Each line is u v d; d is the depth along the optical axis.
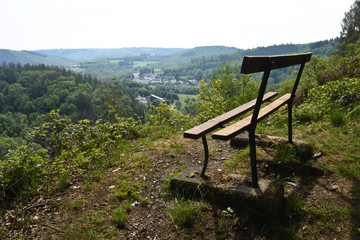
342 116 4.70
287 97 3.84
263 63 2.22
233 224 2.28
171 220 2.44
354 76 7.41
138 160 3.83
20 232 2.33
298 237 2.07
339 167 3.02
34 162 3.28
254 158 2.50
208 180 2.77
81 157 3.67
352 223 2.17
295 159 3.22
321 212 2.32
